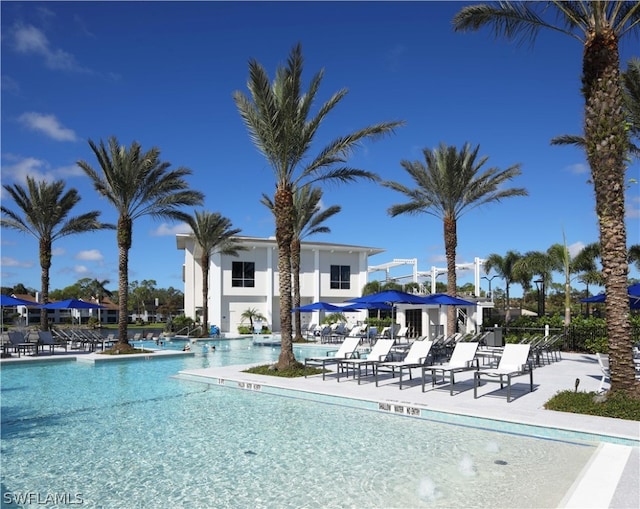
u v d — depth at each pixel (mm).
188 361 20453
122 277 21609
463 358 12062
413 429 8445
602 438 7289
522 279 39094
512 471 6207
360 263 48781
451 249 23109
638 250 29266
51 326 34500
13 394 12031
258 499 5430
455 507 5098
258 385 12445
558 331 21719
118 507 5270
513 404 9539
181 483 5945
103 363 19234
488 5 10312
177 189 21734
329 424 8836
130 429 8516
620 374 8773
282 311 14938
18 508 5250
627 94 15367
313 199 29031
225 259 43344
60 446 7512
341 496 5469
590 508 4727
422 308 30219
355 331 30984
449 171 21547
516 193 22531
